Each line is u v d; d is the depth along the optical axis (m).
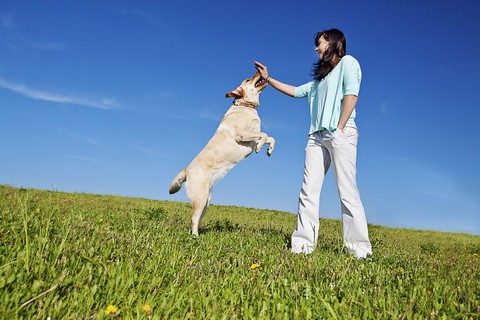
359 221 4.94
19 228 3.42
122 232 4.47
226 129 6.86
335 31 5.26
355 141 5.08
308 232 5.12
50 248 2.84
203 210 6.62
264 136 6.75
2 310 1.91
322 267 3.65
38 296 2.04
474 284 3.46
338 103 5.07
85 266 2.75
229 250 4.46
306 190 5.21
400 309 2.58
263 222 10.69
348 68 4.94
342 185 4.99
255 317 2.27
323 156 5.27
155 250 3.72
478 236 15.66
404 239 10.50
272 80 6.41
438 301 2.84
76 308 2.14
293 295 2.72
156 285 2.67
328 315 2.33
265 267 3.53
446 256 6.42
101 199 14.22
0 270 2.29
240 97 7.27
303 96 6.11
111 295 2.38
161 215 7.85
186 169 6.80
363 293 2.89
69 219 4.21
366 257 4.69
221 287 2.75
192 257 3.62
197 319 2.24
